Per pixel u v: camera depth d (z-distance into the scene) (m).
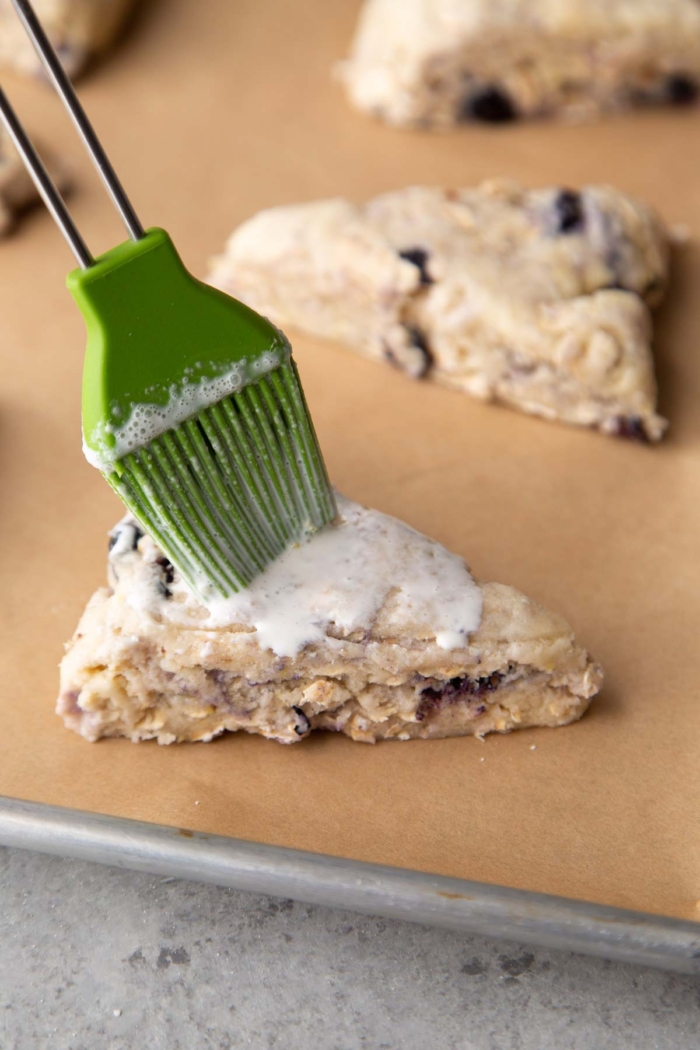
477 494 0.40
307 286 0.44
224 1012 0.33
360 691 0.35
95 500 0.40
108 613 0.35
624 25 0.49
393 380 0.43
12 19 0.51
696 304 0.45
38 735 0.36
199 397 0.32
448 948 0.34
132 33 0.54
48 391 0.43
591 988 0.33
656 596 0.38
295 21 0.55
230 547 0.34
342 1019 0.33
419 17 0.49
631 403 0.41
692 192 0.48
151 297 0.31
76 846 0.33
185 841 0.33
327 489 0.35
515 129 0.51
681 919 0.32
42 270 0.46
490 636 0.35
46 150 0.49
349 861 0.33
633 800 0.35
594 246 0.43
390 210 0.44
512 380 0.42
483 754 0.35
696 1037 0.33
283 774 0.35
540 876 0.34
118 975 0.33
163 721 0.35
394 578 0.35
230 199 0.49
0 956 0.34
